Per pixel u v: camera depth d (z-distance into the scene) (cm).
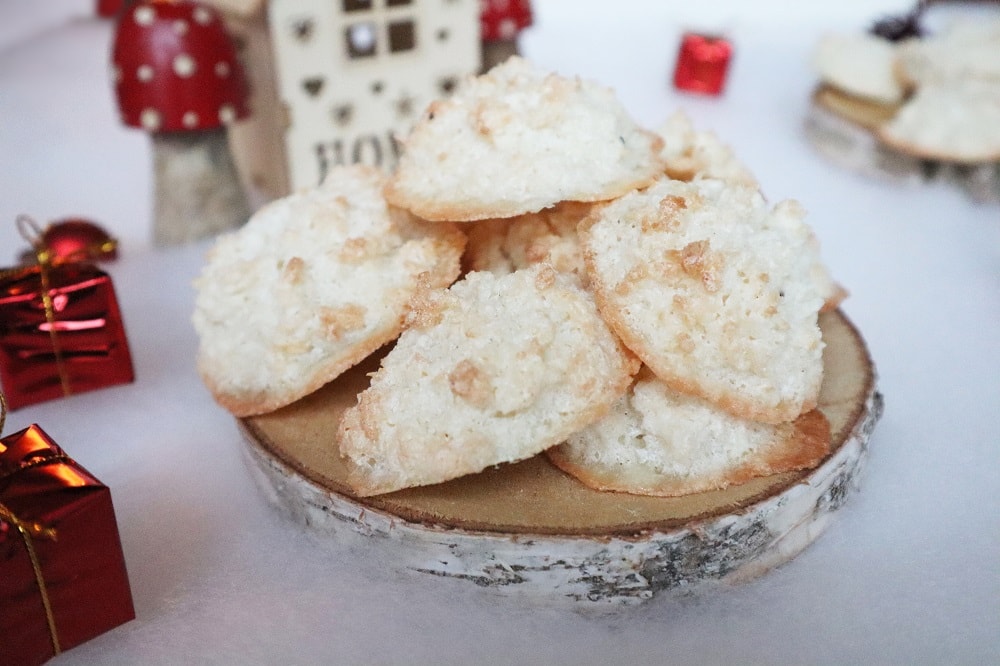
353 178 36
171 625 29
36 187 52
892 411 36
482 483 30
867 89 53
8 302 36
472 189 32
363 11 45
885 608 30
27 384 37
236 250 35
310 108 46
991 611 30
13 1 82
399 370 30
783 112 58
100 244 39
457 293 31
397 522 29
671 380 30
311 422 32
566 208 34
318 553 31
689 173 35
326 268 33
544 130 33
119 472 34
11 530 27
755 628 29
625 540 28
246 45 48
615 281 31
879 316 41
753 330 30
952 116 49
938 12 70
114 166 55
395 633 29
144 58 42
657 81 63
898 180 51
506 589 29
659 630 29
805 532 31
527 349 29
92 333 37
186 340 41
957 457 34
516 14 51
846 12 79
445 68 47
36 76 68
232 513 33
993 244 46
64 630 29
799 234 32
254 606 30
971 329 40
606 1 85
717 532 29
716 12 81
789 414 30
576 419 29
